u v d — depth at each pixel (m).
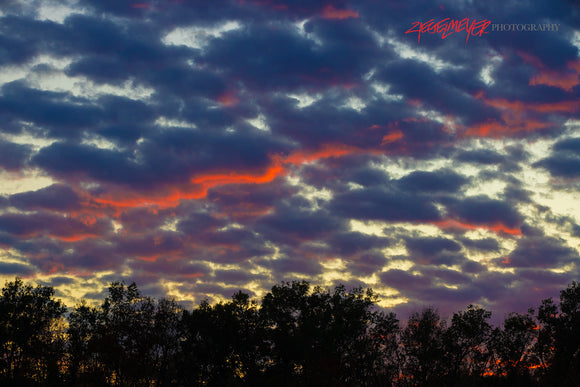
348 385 69.06
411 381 73.62
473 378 71.25
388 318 74.44
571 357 72.38
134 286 74.31
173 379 68.25
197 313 70.69
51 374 69.44
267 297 72.81
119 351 66.19
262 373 68.62
